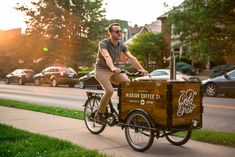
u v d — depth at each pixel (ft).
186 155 19.84
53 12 143.33
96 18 146.41
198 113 20.97
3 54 163.84
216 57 52.31
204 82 66.90
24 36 153.48
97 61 23.97
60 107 44.04
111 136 24.77
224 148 21.48
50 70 108.06
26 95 69.21
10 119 31.71
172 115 19.49
